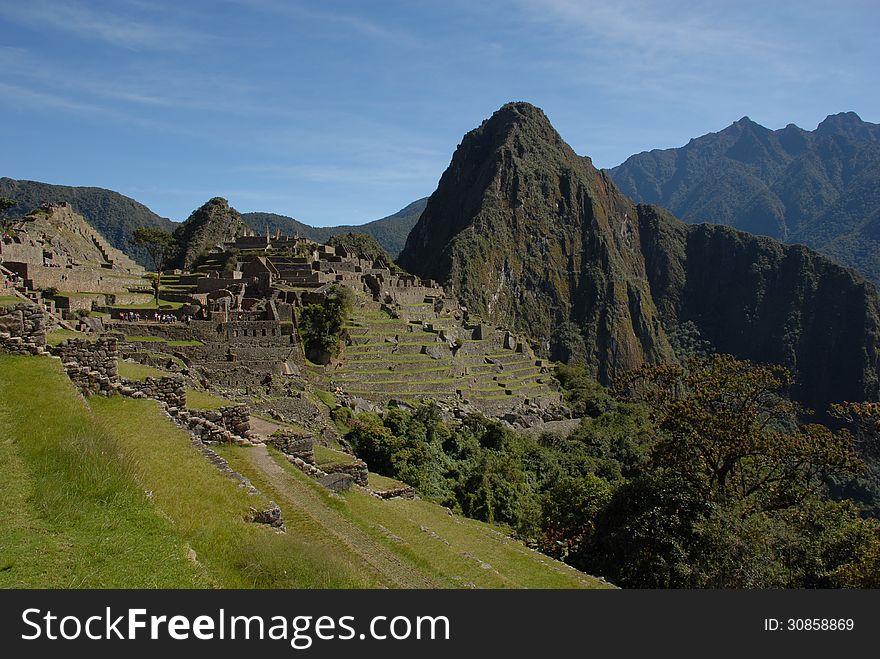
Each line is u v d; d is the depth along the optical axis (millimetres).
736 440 33125
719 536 27453
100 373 20031
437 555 20188
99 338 20578
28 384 16656
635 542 29594
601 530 33000
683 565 26938
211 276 76812
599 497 38094
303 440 24297
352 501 22594
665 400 39125
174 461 16188
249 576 12297
